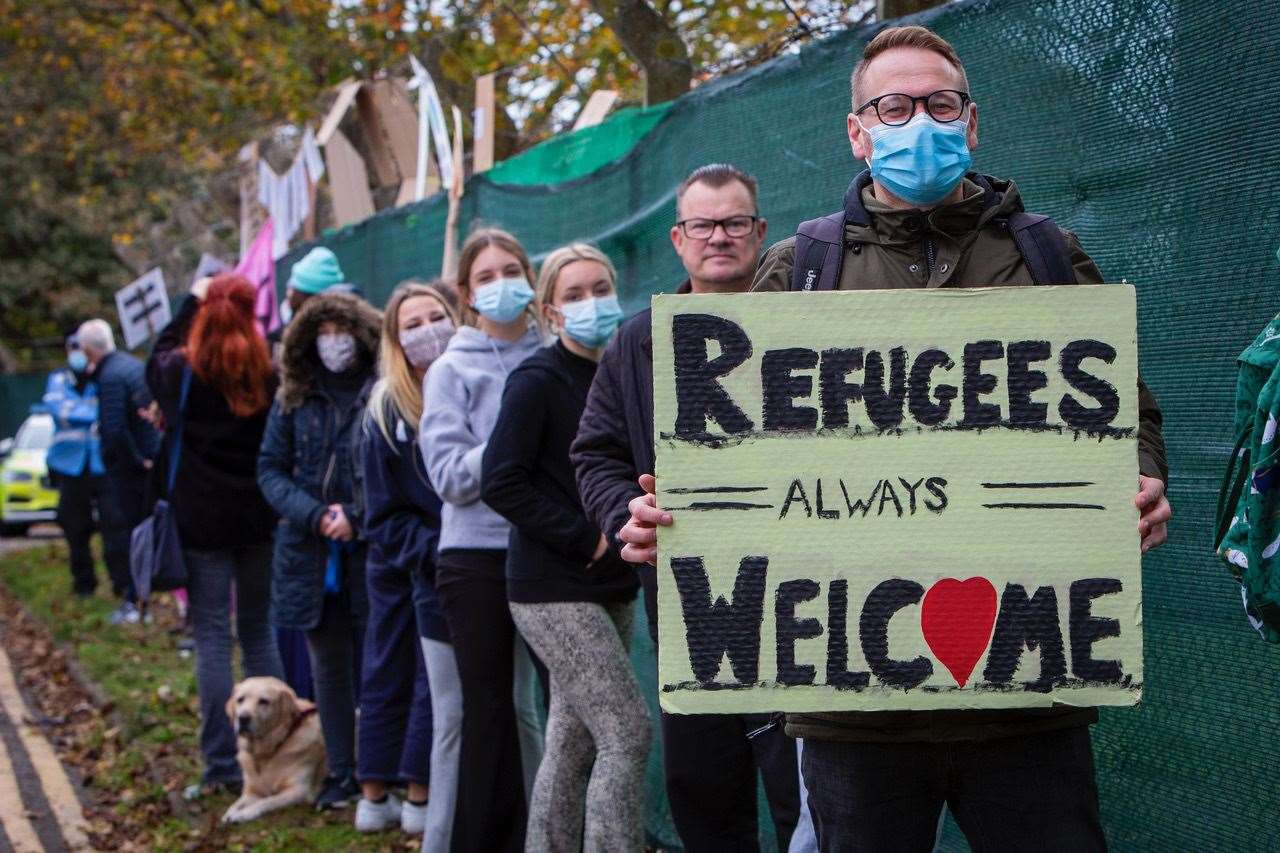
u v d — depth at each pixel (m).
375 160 8.81
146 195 27.28
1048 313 2.28
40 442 20.00
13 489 18.91
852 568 2.29
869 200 2.49
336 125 8.19
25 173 29.41
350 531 5.30
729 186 3.46
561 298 3.88
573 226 5.55
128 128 20.86
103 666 8.49
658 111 4.92
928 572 2.29
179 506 5.79
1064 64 3.14
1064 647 2.27
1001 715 2.35
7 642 10.01
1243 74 2.69
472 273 4.41
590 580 3.77
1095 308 2.27
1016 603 2.28
